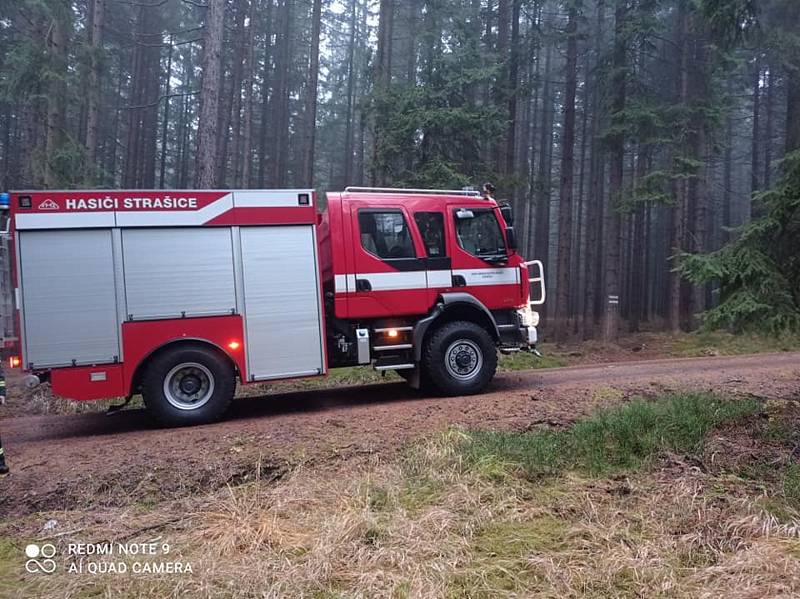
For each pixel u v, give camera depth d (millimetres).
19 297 6539
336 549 3758
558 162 36250
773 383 8242
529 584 3445
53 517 4508
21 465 5527
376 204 8039
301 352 7445
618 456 5266
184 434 6465
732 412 6184
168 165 38344
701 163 17453
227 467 5250
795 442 5477
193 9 29406
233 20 27438
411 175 14578
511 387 8945
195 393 7191
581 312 36438
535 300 9562
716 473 4953
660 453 5273
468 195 8797
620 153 18578
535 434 5730
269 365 7320
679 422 5742
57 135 13781
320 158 41969
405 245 8125
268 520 4180
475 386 8297
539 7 19547
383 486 4715
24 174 14297
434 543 3834
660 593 3330
